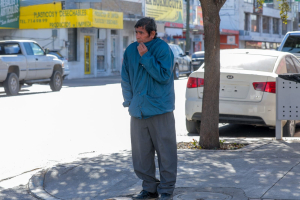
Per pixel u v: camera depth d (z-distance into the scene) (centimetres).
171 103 488
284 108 820
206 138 780
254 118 908
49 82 2112
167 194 493
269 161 662
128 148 844
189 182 569
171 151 493
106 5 3403
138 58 479
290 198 500
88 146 866
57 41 3086
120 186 586
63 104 1543
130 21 3772
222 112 923
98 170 638
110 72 3578
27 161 750
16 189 598
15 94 1917
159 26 3969
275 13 7169
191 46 4953
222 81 927
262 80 903
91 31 3319
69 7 3150
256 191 525
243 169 622
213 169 627
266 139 848
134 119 496
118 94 1906
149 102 477
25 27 3158
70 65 3141
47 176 630
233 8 6112
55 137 959
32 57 1992
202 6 759
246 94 910
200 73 953
